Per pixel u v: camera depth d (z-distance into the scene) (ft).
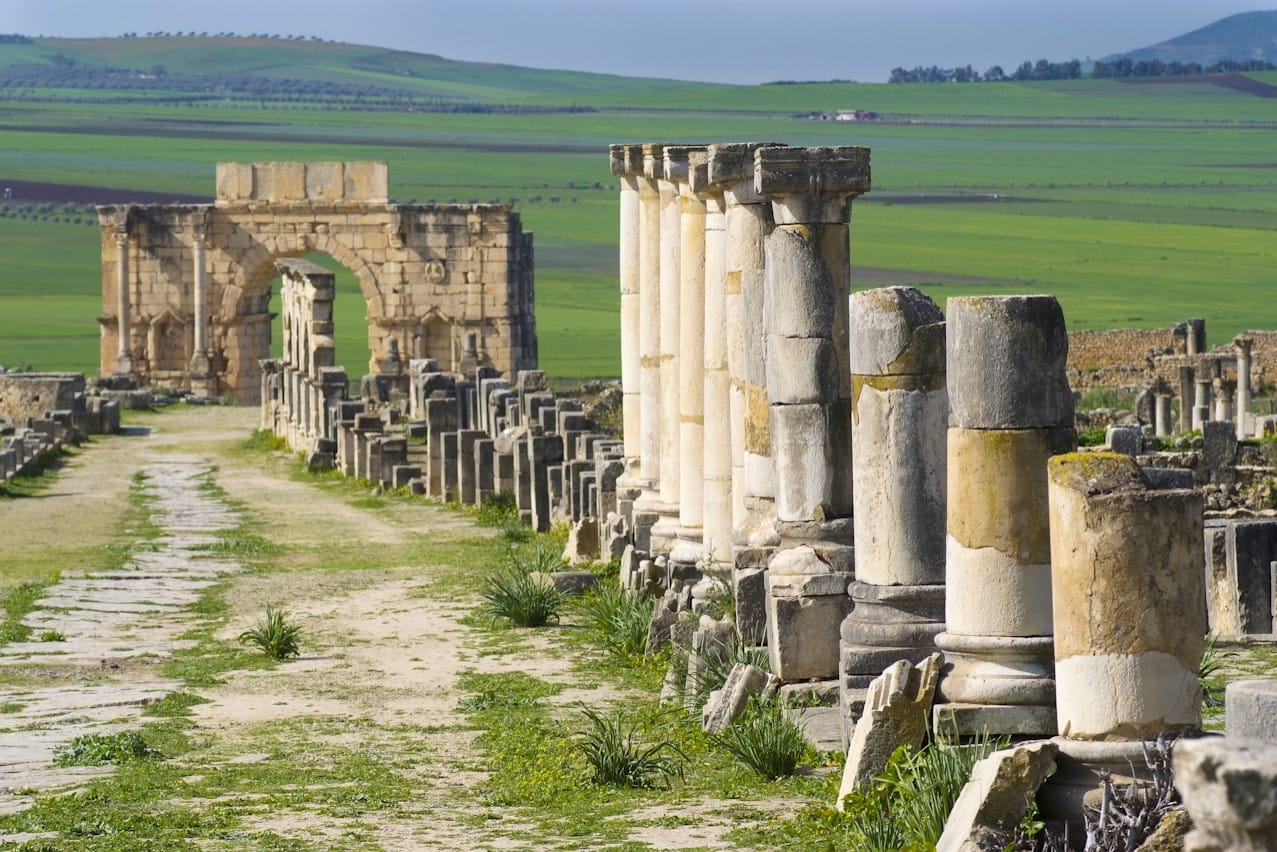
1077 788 75.72
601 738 103.04
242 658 145.69
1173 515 75.56
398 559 208.13
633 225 179.83
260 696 130.00
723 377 141.49
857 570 98.78
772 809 90.17
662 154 159.33
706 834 85.61
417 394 404.77
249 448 393.70
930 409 95.66
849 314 99.96
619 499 180.55
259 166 581.94
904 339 95.66
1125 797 74.38
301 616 166.81
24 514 269.23
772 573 112.88
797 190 113.39
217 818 92.43
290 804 95.50
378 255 580.71
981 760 79.05
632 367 181.16
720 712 108.58
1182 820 70.59
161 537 238.07
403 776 103.04
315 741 113.91
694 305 148.87
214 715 123.65
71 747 111.75
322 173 581.94
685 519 149.48
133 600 179.52
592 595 161.38
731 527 141.69
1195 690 76.13
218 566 204.74
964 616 86.74
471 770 104.68
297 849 85.61
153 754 110.11
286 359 441.68
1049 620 85.61
